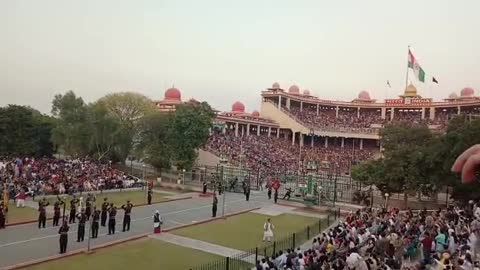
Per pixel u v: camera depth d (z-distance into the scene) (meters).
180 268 21.20
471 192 40.91
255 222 36.00
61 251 22.98
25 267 20.28
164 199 45.72
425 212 34.66
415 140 50.53
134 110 72.94
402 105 98.94
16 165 50.16
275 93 102.75
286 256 18.52
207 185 56.78
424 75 75.69
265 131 105.25
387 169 45.47
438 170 42.53
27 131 77.44
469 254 17.91
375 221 28.42
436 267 18.62
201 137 62.12
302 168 74.69
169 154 61.22
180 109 62.72
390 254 20.28
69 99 72.00
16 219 31.23
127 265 21.52
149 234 29.02
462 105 90.38
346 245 21.27
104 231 29.39
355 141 101.50
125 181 53.31
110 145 68.44
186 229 31.61
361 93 111.25
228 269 20.12
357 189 52.72
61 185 43.44
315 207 45.69
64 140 69.88
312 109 112.69
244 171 62.88
